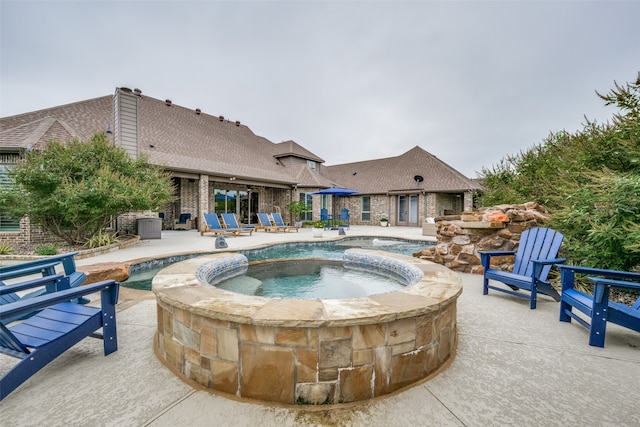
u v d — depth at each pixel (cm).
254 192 1902
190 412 189
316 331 197
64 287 294
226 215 1359
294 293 411
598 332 280
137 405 195
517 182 902
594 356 263
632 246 362
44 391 208
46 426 176
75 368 238
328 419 185
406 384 219
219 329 210
